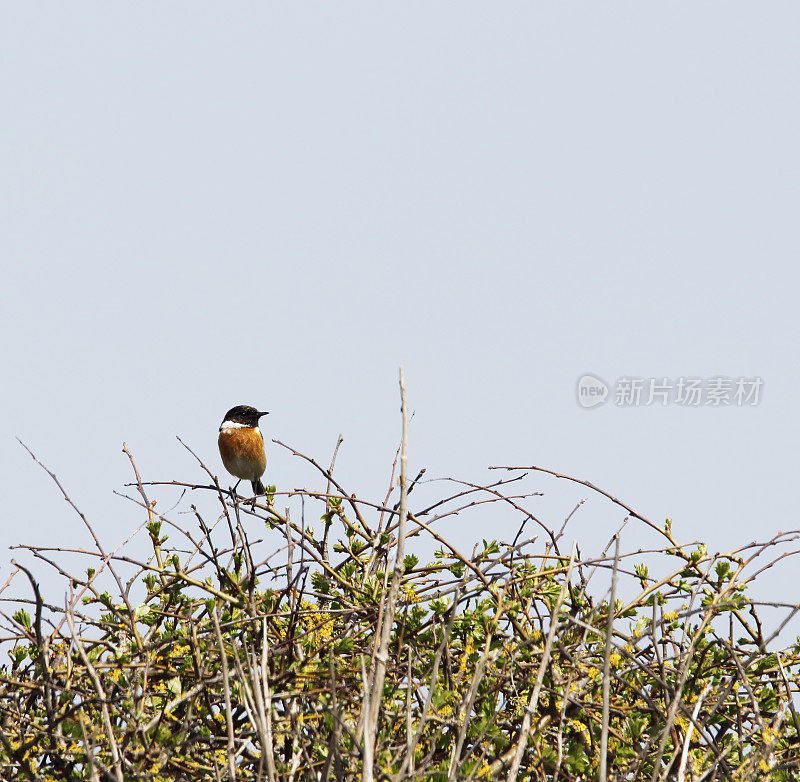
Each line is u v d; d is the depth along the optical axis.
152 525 10.81
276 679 9.59
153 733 9.28
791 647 10.47
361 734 7.86
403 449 8.43
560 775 9.06
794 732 9.79
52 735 8.99
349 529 11.09
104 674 9.66
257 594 10.41
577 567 10.20
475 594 9.80
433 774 8.30
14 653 10.24
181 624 10.45
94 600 10.52
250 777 8.96
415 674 9.91
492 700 9.29
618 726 9.91
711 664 10.21
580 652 10.05
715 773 9.02
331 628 10.22
